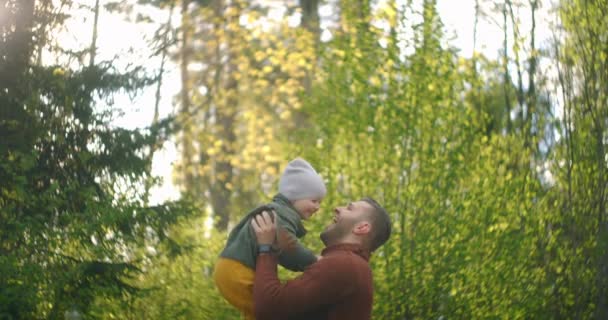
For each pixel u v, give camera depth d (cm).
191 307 1150
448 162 1191
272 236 503
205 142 2091
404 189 1183
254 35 1891
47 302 959
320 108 1252
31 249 939
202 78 2219
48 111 1053
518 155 1270
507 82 1380
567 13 1273
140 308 1135
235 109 2242
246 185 2108
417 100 1220
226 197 2169
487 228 1148
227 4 2173
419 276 1124
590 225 1205
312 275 494
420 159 1195
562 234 1209
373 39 1269
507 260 1138
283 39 1984
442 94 1227
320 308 497
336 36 1306
